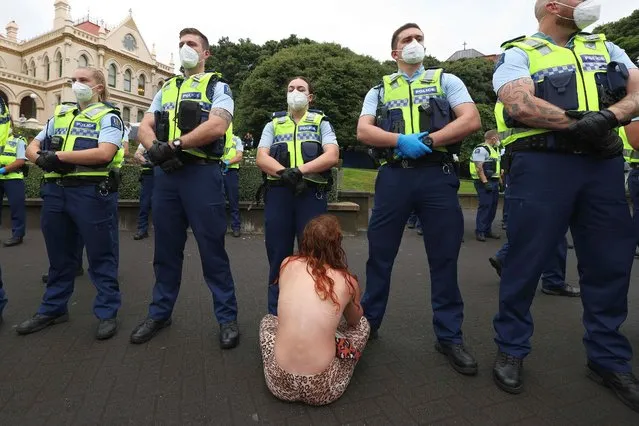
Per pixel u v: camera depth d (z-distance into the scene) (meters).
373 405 2.06
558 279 3.95
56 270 3.03
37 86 36.59
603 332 2.21
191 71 2.97
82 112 3.00
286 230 3.04
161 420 1.93
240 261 5.27
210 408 2.03
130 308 3.48
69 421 1.91
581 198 2.16
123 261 5.19
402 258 5.67
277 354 2.04
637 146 2.36
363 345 2.33
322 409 2.03
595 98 2.05
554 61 2.13
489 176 7.04
